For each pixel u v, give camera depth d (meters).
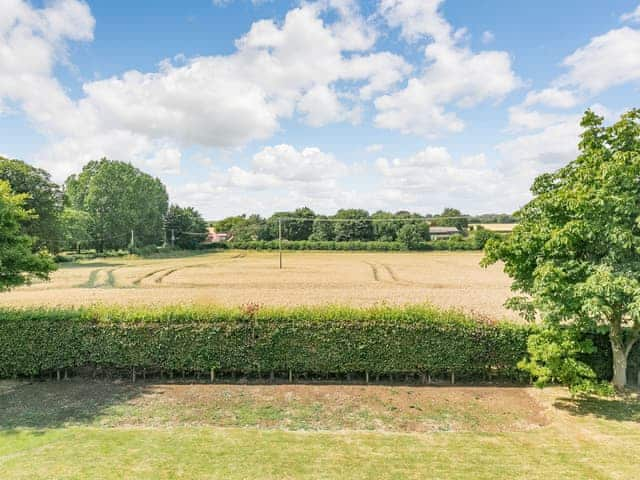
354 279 39.44
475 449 6.53
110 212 71.88
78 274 41.88
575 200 7.89
